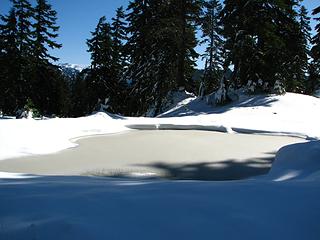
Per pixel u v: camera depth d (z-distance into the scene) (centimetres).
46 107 3431
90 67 3616
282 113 2192
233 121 1911
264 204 392
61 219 339
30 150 1139
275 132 1670
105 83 3531
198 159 1145
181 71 3225
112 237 308
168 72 3077
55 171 937
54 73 3553
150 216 351
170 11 3123
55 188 466
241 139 1528
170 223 338
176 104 3052
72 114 4444
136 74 3180
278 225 344
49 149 1191
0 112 3247
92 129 1566
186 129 1803
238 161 1125
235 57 2708
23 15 3247
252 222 347
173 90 3212
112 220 340
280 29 2967
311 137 1573
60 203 387
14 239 306
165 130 1762
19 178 639
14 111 3141
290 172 742
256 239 319
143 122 1827
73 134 1453
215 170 1013
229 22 2773
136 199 399
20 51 3234
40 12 3503
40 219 342
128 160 1105
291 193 430
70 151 1202
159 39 3038
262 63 2623
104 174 926
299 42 3459
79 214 354
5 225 332
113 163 1057
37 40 3466
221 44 4344
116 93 3534
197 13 3322
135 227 328
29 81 3225
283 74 2977
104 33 3638
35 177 659
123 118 2061
